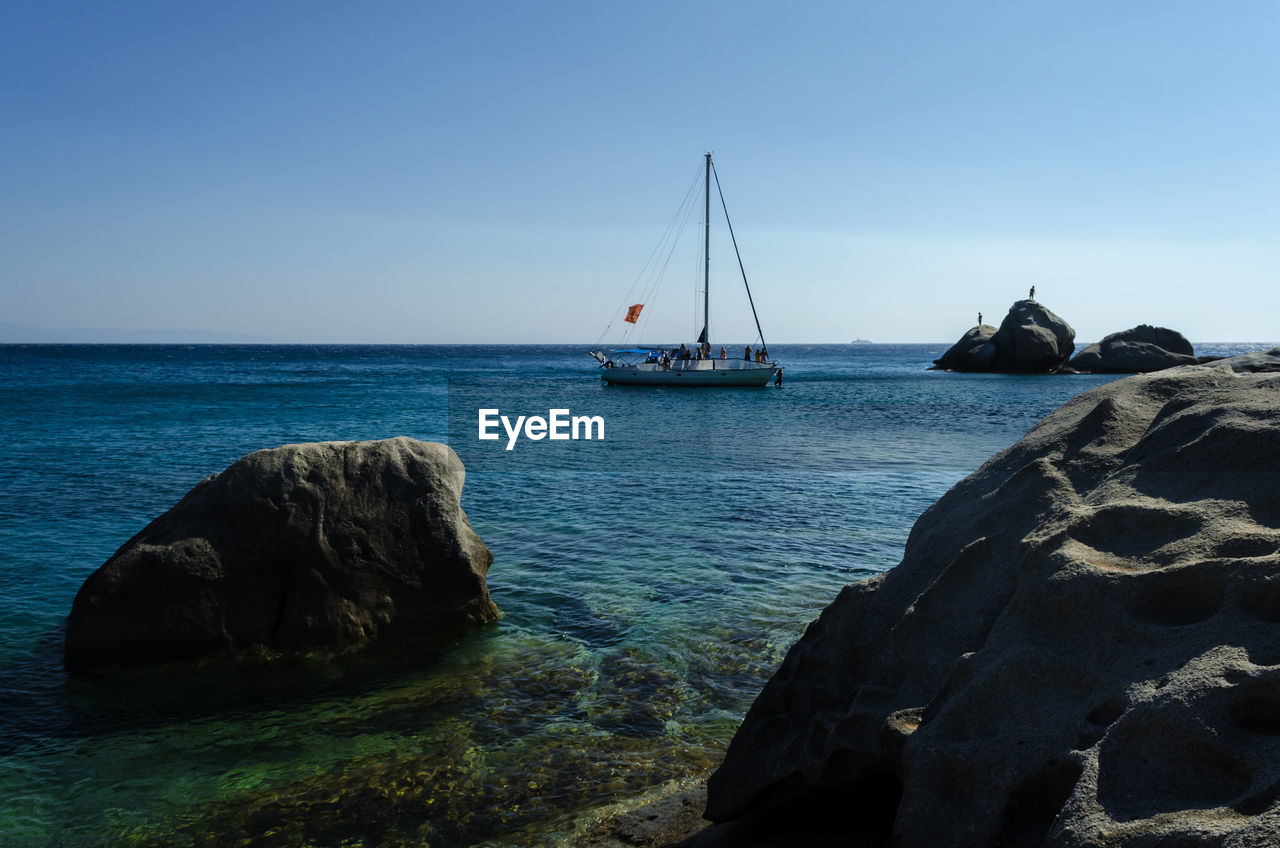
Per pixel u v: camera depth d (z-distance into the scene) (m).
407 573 8.44
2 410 32.84
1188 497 3.70
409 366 101.88
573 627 8.61
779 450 23.92
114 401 38.25
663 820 4.98
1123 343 71.06
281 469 8.41
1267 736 2.54
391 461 8.85
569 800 5.34
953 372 78.44
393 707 6.85
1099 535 3.70
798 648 5.04
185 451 21.52
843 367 106.31
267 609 8.02
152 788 5.61
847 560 11.09
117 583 7.75
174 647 7.73
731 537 12.42
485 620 8.63
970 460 21.64
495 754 6.02
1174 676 2.85
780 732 4.72
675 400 45.12
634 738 6.23
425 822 5.12
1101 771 2.70
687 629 8.50
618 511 14.45
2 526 12.61
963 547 4.47
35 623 8.61
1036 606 3.48
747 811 4.62
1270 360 5.73
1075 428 4.95
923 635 4.05
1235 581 3.04
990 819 2.98
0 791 5.57
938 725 3.35
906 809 3.22
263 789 5.58
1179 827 2.32
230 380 60.94
